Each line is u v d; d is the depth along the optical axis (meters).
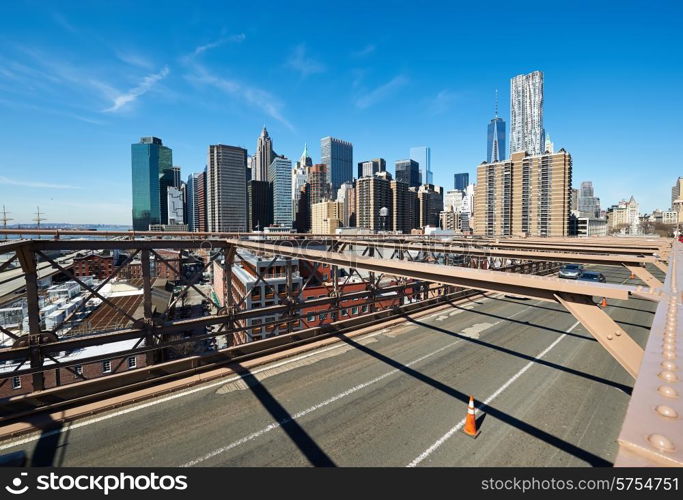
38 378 7.68
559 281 5.10
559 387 8.99
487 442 6.73
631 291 4.29
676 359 1.79
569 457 6.31
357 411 7.77
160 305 42.41
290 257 11.30
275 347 10.84
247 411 7.71
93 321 31.31
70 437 6.73
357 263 9.02
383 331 13.37
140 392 8.22
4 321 27.06
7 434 6.60
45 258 8.06
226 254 11.00
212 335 9.95
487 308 17.41
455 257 17.92
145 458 6.19
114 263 45.97
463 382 9.22
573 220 140.62
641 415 1.26
